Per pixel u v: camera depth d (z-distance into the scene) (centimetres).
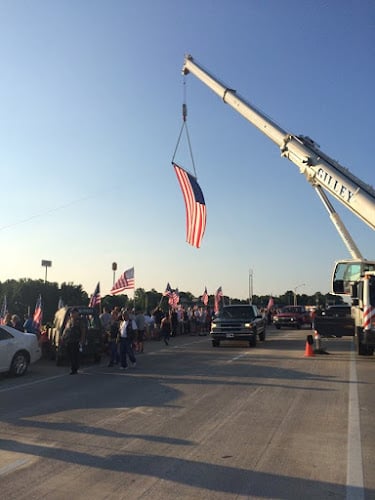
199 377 1254
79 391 1084
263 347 2130
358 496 484
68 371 1454
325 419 796
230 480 527
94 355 1638
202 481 525
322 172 1575
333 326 1805
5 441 682
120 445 659
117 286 2727
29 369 1514
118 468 567
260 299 12075
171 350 2044
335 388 1080
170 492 496
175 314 2991
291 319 3934
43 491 500
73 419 811
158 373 1348
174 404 922
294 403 924
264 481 524
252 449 635
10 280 9231
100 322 1669
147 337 2623
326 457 601
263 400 954
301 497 482
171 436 700
